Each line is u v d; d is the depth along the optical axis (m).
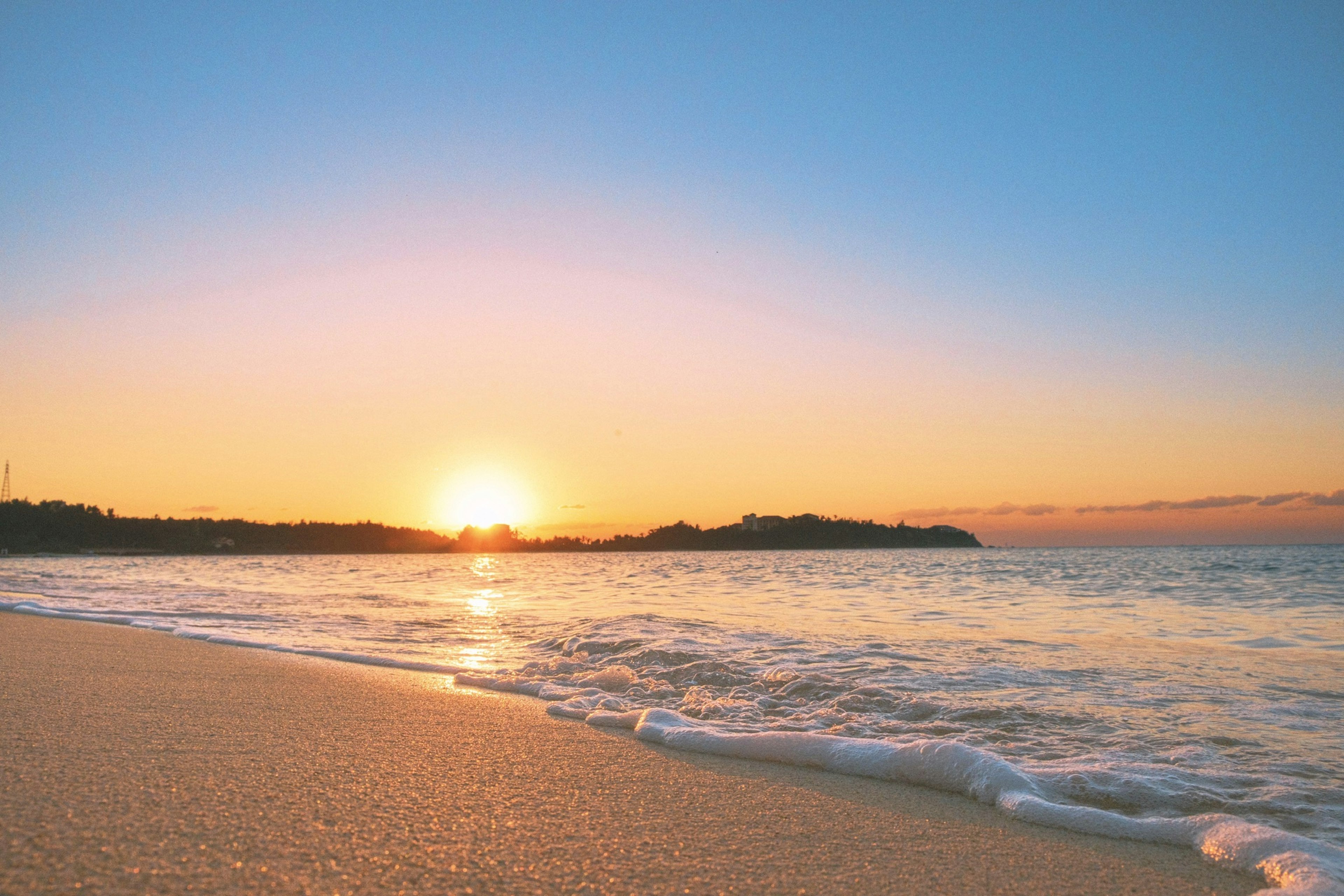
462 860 2.37
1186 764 3.94
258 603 15.16
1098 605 14.80
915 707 5.22
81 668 6.05
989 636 9.63
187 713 4.37
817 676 6.22
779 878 2.38
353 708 4.86
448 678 6.42
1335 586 18.42
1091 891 2.38
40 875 2.04
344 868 2.24
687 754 3.98
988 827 2.94
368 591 20.42
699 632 9.73
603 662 7.36
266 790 2.93
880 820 2.99
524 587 23.06
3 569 36.53
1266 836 2.68
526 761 3.66
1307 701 5.54
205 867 2.17
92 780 2.92
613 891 2.20
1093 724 4.82
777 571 33.28
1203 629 10.53
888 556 69.06
